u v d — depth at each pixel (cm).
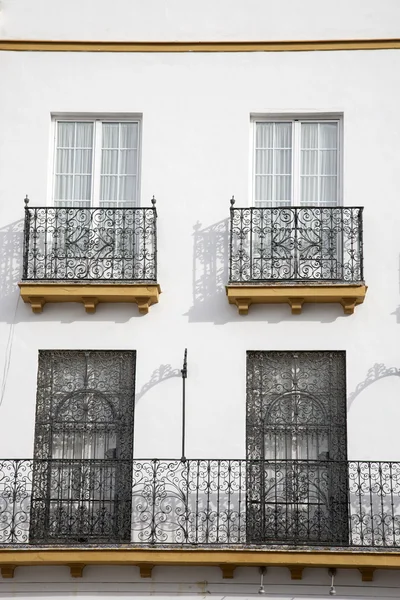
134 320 2261
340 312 2245
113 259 2258
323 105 2316
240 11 2353
